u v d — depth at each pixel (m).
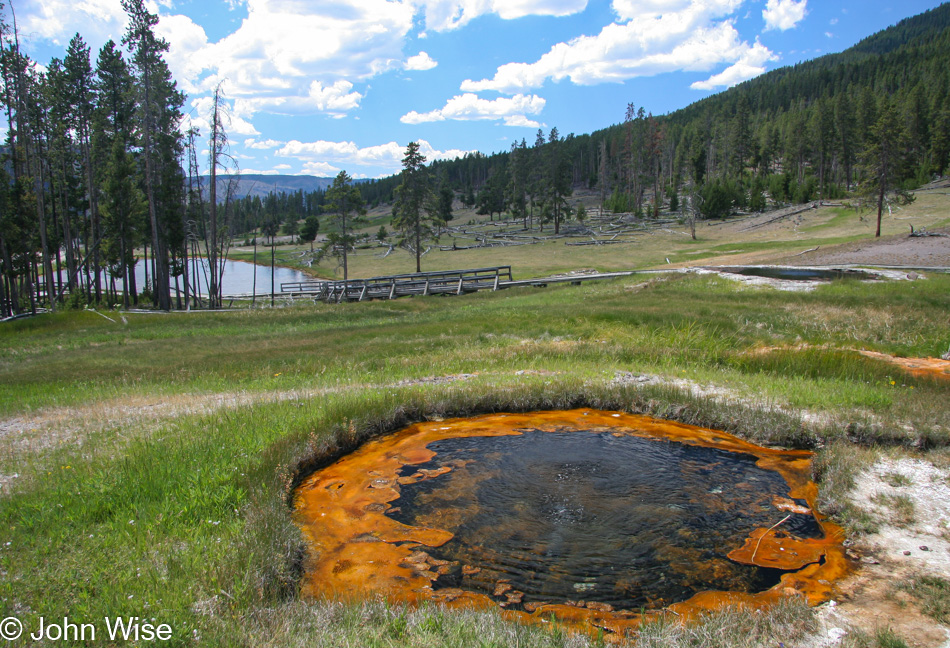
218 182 46.06
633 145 115.88
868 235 53.44
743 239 66.75
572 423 8.73
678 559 4.83
